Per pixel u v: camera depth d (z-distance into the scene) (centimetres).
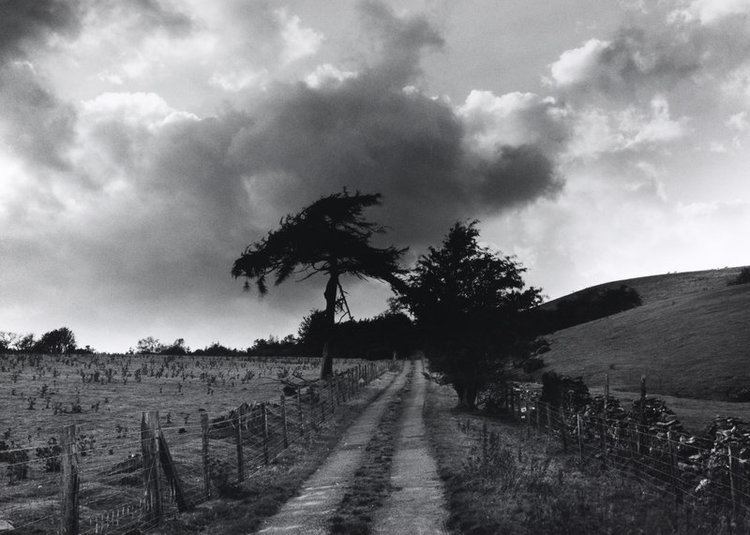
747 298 6719
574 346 7050
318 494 1369
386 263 5175
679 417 2666
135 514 1136
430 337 3369
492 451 1551
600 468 1469
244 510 1205
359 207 5322
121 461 1528
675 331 6219
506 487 1221
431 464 1669
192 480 1445
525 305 3269
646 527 904
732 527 869
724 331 5556
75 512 949
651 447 1360
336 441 2250
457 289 3312
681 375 4538
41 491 1266
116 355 6419
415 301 3391
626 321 7688
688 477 1172
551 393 2500
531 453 1762
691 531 866
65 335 6919
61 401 2661
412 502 1235
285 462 1788
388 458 1794
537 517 984
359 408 3428
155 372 4519
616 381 4809
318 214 5266
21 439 1822
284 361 7244
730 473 1001
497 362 3231
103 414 2364
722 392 3931
